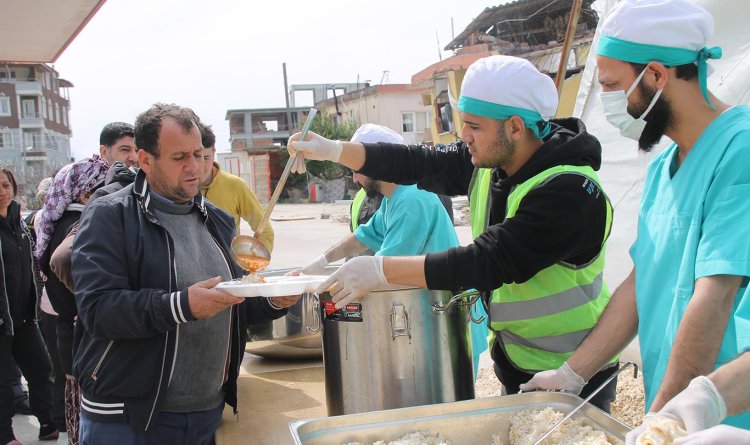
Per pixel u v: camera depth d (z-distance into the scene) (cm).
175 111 192
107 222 184
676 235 145
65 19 455
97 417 183
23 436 403
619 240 365
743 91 299
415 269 169
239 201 406
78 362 188
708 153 139
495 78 171
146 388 181
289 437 204
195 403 196
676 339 133
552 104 175
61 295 308
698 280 133
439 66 2116
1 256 359
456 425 154
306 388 257
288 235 1541
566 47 249
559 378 163
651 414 113
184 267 194
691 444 94
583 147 174
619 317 166
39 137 4912
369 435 151
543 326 182
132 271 184
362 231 282
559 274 179
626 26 141
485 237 167
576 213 163
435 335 191
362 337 188
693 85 142
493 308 192
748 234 125
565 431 143
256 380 271
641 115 146
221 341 202
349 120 3647
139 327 171
